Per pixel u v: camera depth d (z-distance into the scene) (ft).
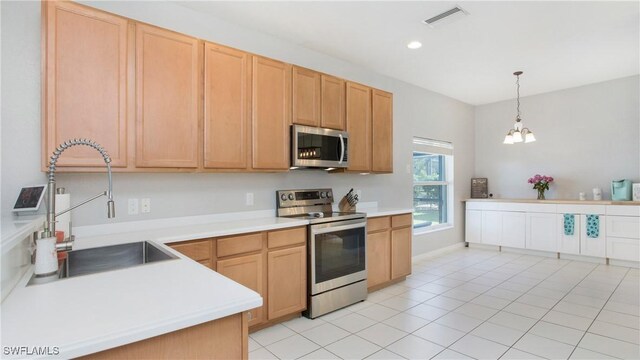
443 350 7.52
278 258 8.74
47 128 6.14
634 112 15.10
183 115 7.73
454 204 18.54
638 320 9.02
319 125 10.60
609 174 15.78
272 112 9.42
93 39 6.59
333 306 9.83
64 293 3.52
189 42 7.85
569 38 10.78
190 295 3.43
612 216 14.55
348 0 8.56
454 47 11.54
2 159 6.47
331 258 9.87
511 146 18.80
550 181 17.02
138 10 8.09
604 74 14.62
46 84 6.14
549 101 17.52
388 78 14.67
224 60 8.46
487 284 12.30
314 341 7.99
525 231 16.87
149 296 3.41
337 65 12.58
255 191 10.19
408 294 11.32
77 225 7.20
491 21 9.62
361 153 11.89
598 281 12.48
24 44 6.70
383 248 11.84
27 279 4.05
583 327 8.62
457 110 18.84
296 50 11.28
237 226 8.34
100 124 6.65
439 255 16.99
